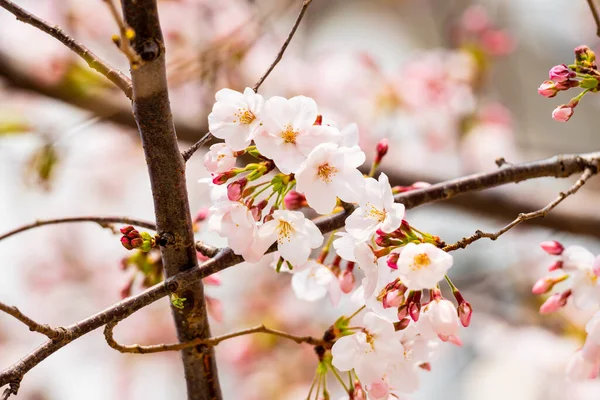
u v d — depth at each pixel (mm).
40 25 1957
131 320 6684
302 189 1969
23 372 1869
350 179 1996
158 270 2791
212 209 2055
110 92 4914
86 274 6883
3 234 2424
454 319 1956
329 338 2273
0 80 4859
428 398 6688
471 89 6074
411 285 1855
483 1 7863
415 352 2156
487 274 6172
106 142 6379
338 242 2074
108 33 5352
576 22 7828
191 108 5121
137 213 7129
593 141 7875
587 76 2238
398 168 5109
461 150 6004
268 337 6195
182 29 5289
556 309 2404
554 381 5820
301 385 6324
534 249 6102
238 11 5395
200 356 2270
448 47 7391
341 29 7922
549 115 7957
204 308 2240
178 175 2016
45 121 4820
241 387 6426
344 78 6141
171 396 7121
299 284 2426
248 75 5926
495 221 4980
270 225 2023
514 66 7371
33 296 6910
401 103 6098
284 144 2000
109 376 7105
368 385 2059
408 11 8188
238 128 2006
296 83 6152
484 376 6555
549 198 4824
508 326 5914
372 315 2086
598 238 4715
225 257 2117
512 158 6312
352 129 2270
